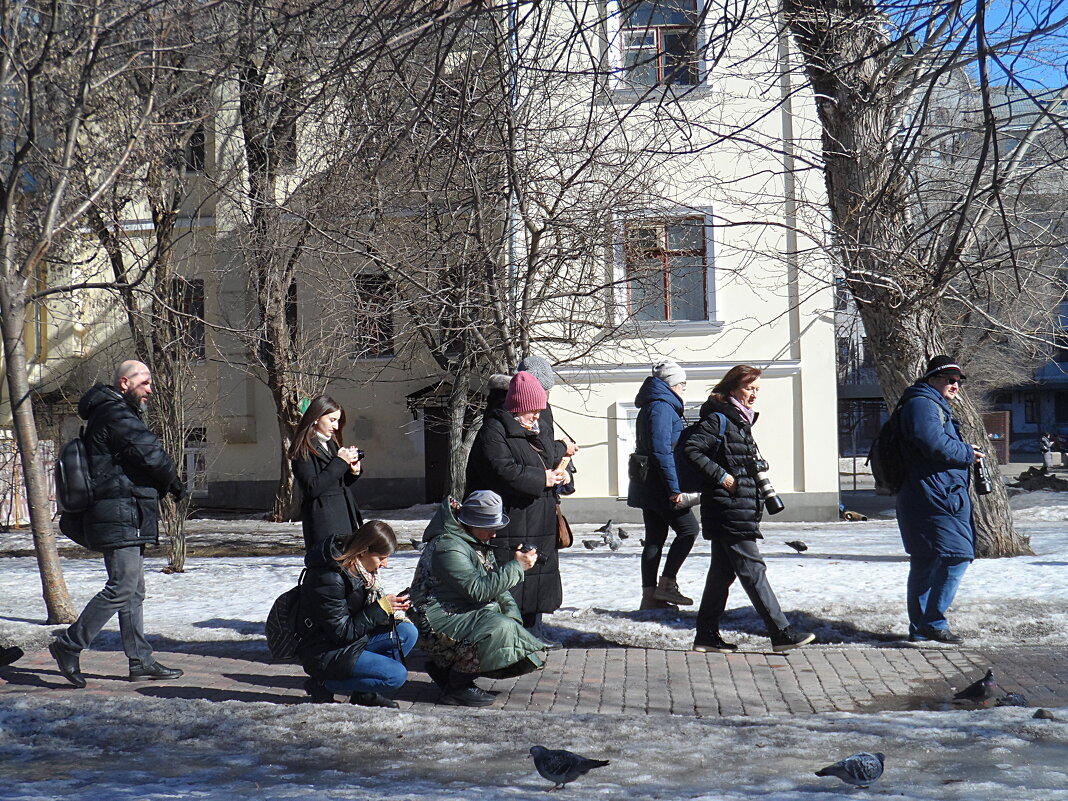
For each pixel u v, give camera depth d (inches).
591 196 474.3
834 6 305.3
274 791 167.2
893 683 266.5
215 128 504.1
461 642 247.6
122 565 272.8
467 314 456.8
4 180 436.8
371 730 212.5
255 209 544.1
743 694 257.3
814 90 419.8
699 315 806.5
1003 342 978.7
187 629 349.7
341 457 290.7
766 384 808.9
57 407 924.0
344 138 407.8
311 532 287.3
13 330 370.9
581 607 369.7
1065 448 2033.7
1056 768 175.9
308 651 243.4
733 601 375.9
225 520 960.9
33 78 371.9
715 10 276.8
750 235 745.0
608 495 813.9
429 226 462.6
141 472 274.8
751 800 157.9
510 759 191.5
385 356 968.9
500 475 282.5
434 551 252.5
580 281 488.4
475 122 378.9
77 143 455.5
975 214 394.6
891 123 410.9
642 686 265.6
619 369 800.3
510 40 317.4
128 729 211.0
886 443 313.7
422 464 1043.3
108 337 922.1
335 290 583.5
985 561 464.4
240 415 1011.9
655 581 365.7
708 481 301.3
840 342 1233.4
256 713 225.0
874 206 314.8
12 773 182.2
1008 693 245.8
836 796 159.9
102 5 366.9
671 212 536.1
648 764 186.2
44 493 366.6
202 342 658.8
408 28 217.3
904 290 436.1
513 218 458.3
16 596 445.4
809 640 300.5
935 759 184.4
